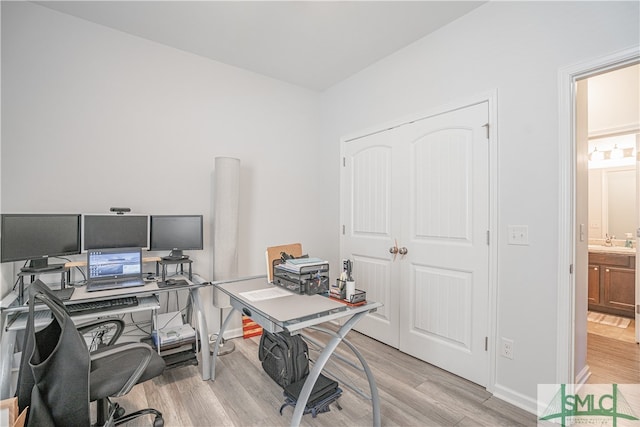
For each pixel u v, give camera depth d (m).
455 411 1.92
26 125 2.20
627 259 3.71
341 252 3.44
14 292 2.07
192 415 1.88
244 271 3.20
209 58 2.96
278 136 3.42
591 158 4.37
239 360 2.60
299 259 2.12
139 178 2.62
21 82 2.18
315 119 3.74
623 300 3.74
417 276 2.63
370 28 2.45
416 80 2.63
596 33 1.67
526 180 1.94
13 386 1.91
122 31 2.54
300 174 3.60
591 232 4.38
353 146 3.30
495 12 2.10
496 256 2.08
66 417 1.32
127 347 1.55
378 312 3.00
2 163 2.12
